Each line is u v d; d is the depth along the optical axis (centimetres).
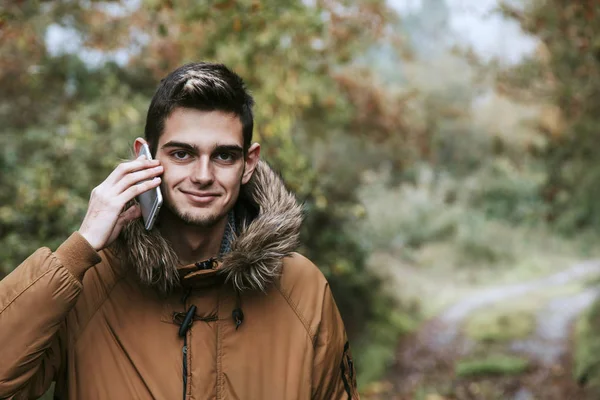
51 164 539
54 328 147
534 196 2002
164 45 618
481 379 788
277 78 511
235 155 157
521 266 1725
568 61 727
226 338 162
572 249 1853
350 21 657
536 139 1099
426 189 2017
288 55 532
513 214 2011
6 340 144
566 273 1645
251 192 169
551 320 1058
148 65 666
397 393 771
